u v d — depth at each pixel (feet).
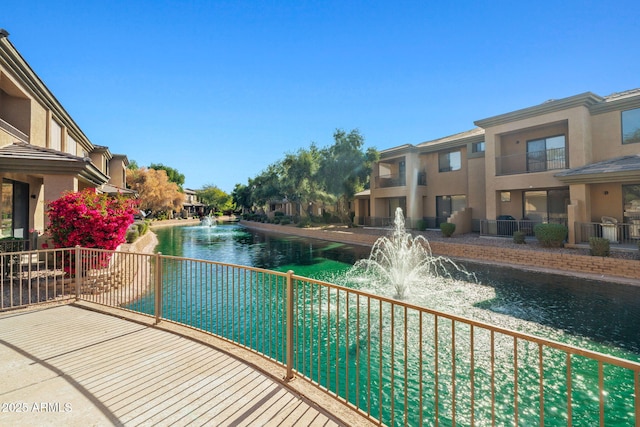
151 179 127.24
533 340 6.10
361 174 78.69
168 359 12.50
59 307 19.20
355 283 33.96
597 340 18.58
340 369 16.20
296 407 9.45
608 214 45.06
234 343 13.88
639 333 19.39
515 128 51.88
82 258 25.55
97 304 19.57
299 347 18.63
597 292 27.76
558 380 14.76
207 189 241.76
